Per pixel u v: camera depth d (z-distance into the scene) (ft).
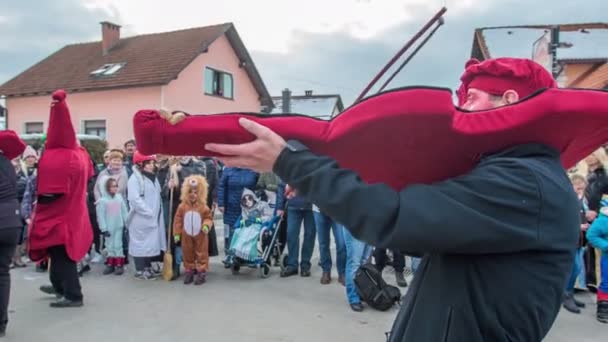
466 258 3.76
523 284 3.60
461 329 3.70
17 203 13.01
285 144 3.67
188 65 64.39
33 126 70.28
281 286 18.78
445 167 3.85
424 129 3.65
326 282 19.22
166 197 20.52
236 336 13.44
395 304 16.24
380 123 3.64
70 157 14.96
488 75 4.37
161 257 20.44
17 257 21.74
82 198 15.56
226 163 3.90
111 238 20.30
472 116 3.67
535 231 3.48
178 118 3.73
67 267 15.61
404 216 3.36
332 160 3.68
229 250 20.34
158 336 13.39
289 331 13.89
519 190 3.46
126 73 64.54
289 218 20.44
